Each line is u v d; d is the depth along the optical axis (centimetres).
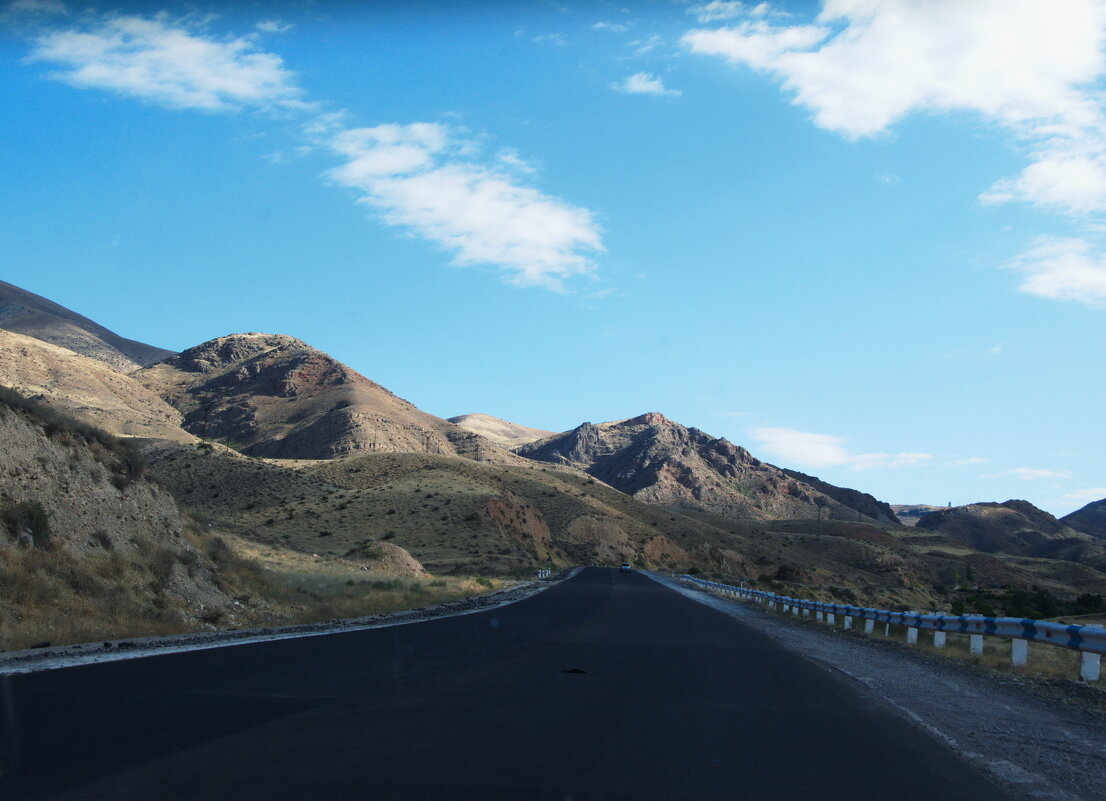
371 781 747
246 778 746
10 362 17200
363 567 6038
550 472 16562
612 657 1825
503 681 1402
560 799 710
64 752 823
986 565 19350
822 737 1018
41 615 1812
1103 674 1783
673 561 13362
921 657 2150
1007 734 1096
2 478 2212
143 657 1531
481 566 8062
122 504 2591
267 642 1894
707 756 892
